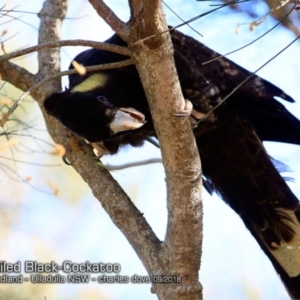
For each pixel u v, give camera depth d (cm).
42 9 841
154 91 610
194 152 627
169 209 643
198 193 636
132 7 576
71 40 583
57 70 817
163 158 637
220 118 860
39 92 804
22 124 714
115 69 833
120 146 887
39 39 828
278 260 861
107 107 795
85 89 820
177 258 634
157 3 564
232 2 539
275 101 891
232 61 870
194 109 841
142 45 588
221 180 895
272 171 873
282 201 869
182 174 630
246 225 886
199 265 641
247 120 877
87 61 860
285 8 777
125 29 589
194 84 832
